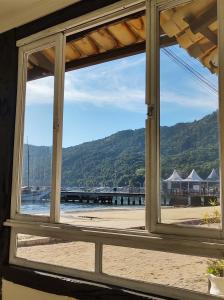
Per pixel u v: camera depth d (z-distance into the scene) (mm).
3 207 3275
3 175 3328
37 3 3186
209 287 2092
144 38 2729
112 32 2889
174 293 2195
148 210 2383
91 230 2631
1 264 3164
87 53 3041
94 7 2846
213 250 2057
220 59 2168
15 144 3297
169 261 2271
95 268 2596
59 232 2834
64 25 3027
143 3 2596
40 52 3250
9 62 3428
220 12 2193
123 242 2461
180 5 2426
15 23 3430
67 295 2609
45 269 2891
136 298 2264
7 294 3035
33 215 3086
